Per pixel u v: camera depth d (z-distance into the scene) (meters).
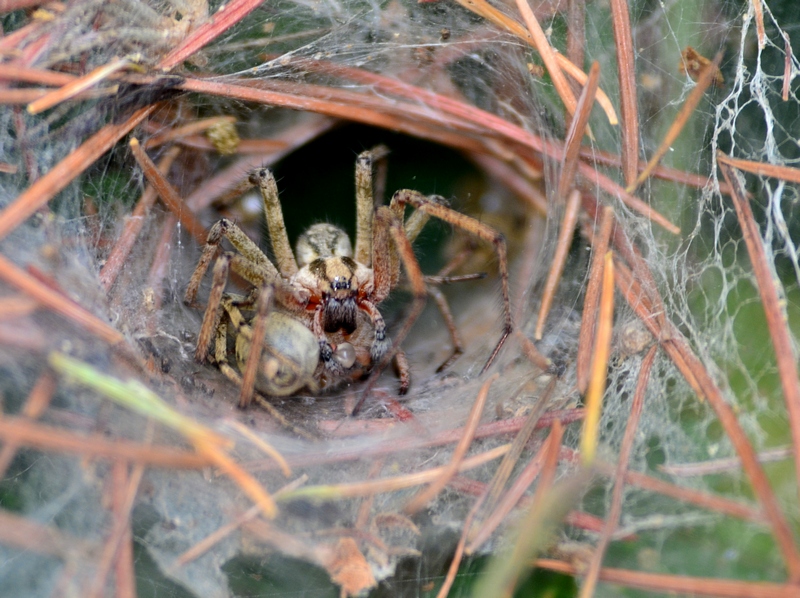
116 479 0.05
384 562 0.05
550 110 0.06
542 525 0.05
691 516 0.05
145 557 0.05
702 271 0.06
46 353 0.05
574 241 0.06
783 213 0.06
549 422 0.06
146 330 0.06
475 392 0.06
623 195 0.06
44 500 0.05
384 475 0.05
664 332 0.06
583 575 0.05
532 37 0.06
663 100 0.06
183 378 0.06
